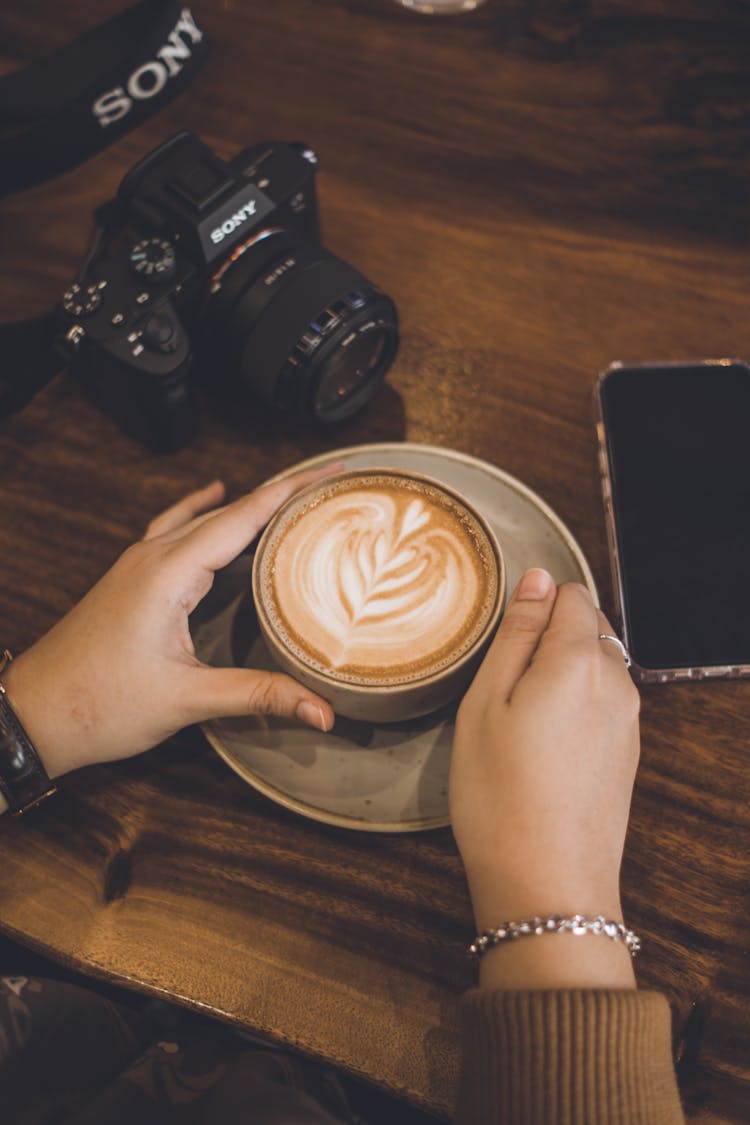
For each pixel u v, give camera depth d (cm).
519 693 62
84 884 71
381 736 72
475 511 74
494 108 103
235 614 77
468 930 68
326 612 71
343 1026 65
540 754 60
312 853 71
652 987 67
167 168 82
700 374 86
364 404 89
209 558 73
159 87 98
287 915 69
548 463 85
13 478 87
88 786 74
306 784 71
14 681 72
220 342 85
